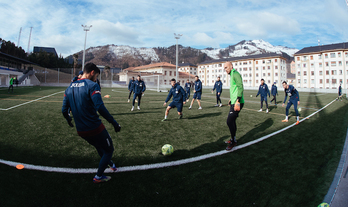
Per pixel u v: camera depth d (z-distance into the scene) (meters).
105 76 41.06
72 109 2.34
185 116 7.72
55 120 6.25
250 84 72.88
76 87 2.33
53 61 61.91
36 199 2.12
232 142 3.80
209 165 3.09
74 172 2.76
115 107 10.01
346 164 3.21
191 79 70.25
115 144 4.04
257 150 3.84
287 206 2.10
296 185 2.53
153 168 2.95
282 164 3.19
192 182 2.55
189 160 3.26
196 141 4.38
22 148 3.61
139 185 2.46
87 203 2.08
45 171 2.76
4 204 2.00
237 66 76.12
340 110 10.50
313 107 11.80
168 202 2.12
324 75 56.66
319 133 5.30
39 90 22.34
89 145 3.93
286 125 6.29
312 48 60.59
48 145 3.83
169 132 5.13
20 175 2.61
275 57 67.00
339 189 2.42
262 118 7.58
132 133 4.95
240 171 2.90
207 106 11.50
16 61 40.88
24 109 8.28
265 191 2.38
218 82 11.29
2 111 7.63
